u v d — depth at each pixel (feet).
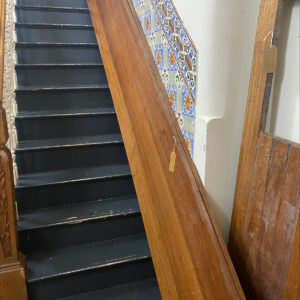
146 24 5.41
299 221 2.78
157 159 4.81
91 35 8.33
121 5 6.57
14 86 6.62
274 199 3.09
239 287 3.47
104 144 6.18
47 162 5.92
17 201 5.28
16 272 4.15
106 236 5.35
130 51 5.96
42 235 4.96
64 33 8.05
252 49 3.46
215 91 3.51
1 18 5.28
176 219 4.27
